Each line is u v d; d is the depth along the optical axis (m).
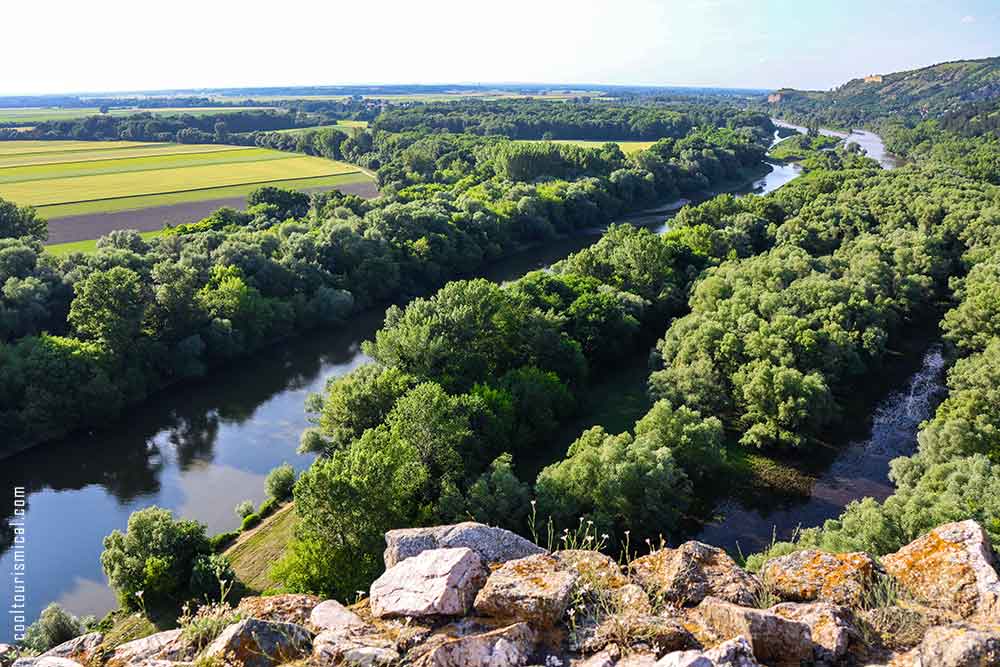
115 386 66.12
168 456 60.03
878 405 64.81
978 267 80.62
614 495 44.09
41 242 94.12
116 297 70.00
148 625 38.09
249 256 89.69
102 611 41.44
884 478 53.66
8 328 71.25
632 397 68.00
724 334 63.97
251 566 43.50
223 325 78.25
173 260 91.31
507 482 44.12
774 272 78.69
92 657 11.73
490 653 10.39
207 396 71.81
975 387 52.34
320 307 91.00
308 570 36.69
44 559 46.31
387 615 12.06
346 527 37.03
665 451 47.06
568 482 45.50
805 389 56.16
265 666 10.61
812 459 56.44
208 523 50.19
